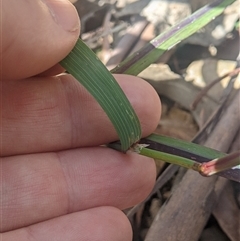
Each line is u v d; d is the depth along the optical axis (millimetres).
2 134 69
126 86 68
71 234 69
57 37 55
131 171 73
